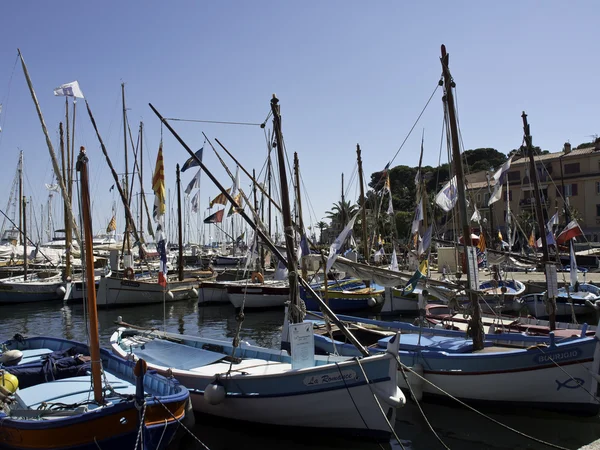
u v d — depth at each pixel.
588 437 11.41
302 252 17.38
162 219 20.44
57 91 10.32
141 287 36.41
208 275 47.62
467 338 15.27
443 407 13.45
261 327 28.41
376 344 15.53
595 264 46.94
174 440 10.73
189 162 18.88
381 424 10.75
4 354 12.61
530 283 35.31
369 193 62.81
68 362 12.45
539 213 18.05
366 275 16.81
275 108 13.97
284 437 11.57
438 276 37.44
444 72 14.30
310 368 11.00
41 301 38.72
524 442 11.31
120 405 9.03
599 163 63.31
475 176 72.62
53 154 9.12
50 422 8.55
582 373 12.11
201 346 15.61
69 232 40.50
